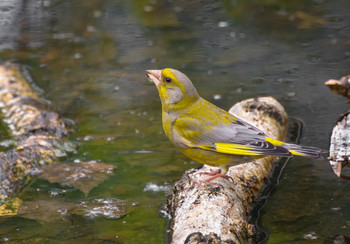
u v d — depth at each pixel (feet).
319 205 28.68
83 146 37.29
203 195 25.25
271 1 71.87
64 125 40.14
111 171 33.47
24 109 41.29
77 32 62.18
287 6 69.67
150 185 31.55
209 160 26.96
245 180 28.99
